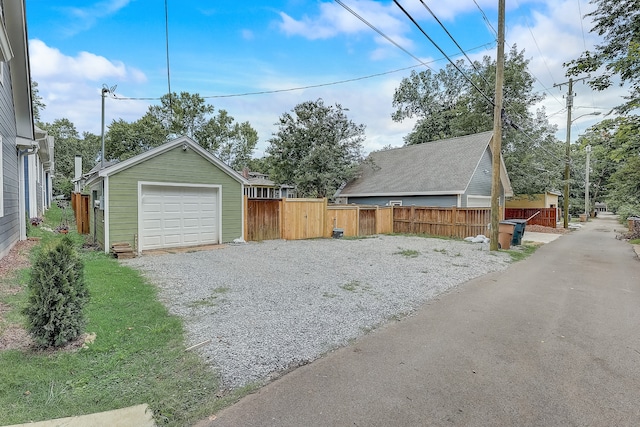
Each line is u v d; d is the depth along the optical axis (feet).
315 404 8.45
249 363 10.37
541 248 40.09
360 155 69.97
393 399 8.71
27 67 25.54
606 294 19.57
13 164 27.04
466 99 77.15
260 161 144.36
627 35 33.35
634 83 34.53
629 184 49.78
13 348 10.52
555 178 67.26
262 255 29.53
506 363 10.79
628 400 8.79
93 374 9.32
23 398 8.13
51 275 10.53
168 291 17.83
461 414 8.14
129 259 26.53
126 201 29.14
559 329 13.89
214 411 8.09
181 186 32.35
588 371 10.34
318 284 20.12
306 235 42.60
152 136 128.88
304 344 11.87
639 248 40.29
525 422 7.88
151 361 10.19
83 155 153.48
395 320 14.70
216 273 22.24
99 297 15.93
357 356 11.14
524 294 19.38
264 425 7.63
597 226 83.41
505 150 68.90
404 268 25.73
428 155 64.39
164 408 8.07
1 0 19.56
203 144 135.54
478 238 42.37
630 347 12.16
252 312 14.90
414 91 102.06
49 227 43.50
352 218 47.70
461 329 13.73
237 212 36.60
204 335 12.26
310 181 66.59
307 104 68.44
